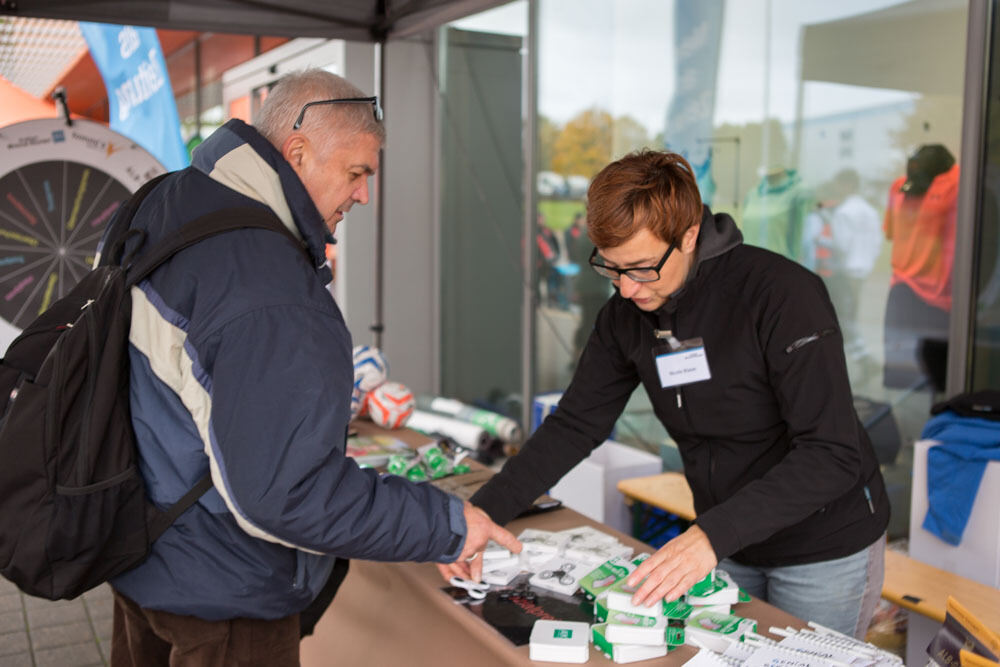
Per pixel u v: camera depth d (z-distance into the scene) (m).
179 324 1.31
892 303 3.18
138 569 1.41
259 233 1.35
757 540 1.50
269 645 1.52
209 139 1.48
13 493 1.27
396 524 1.38
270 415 1.25
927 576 2.40
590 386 1.93
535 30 4.64
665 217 1.49
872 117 3.16
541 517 2.11
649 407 4.20
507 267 5.04
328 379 1.29
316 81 1.45
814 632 1.47
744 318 1.62
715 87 3.75
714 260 1.66
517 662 1.41
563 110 4.53
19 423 1.27
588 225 1.57
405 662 1.87
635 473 3.52
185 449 1.35
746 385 1.66
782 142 3.50
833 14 3.24
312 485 1.28
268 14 3.85
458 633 1.64
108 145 4.20
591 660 1.41
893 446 3.24
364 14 4.05
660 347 1.72
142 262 1.34
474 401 5.46
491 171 5.10
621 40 4.17
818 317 1.56
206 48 8.17
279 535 1.30
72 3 3.47
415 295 5.69
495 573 1.73
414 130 5.52
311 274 1.37
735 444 1.74
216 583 1.40
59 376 1.28
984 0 2.75
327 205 1.50
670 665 1.39
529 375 4.88
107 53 6.08
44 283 4.11
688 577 1.44
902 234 3.11
